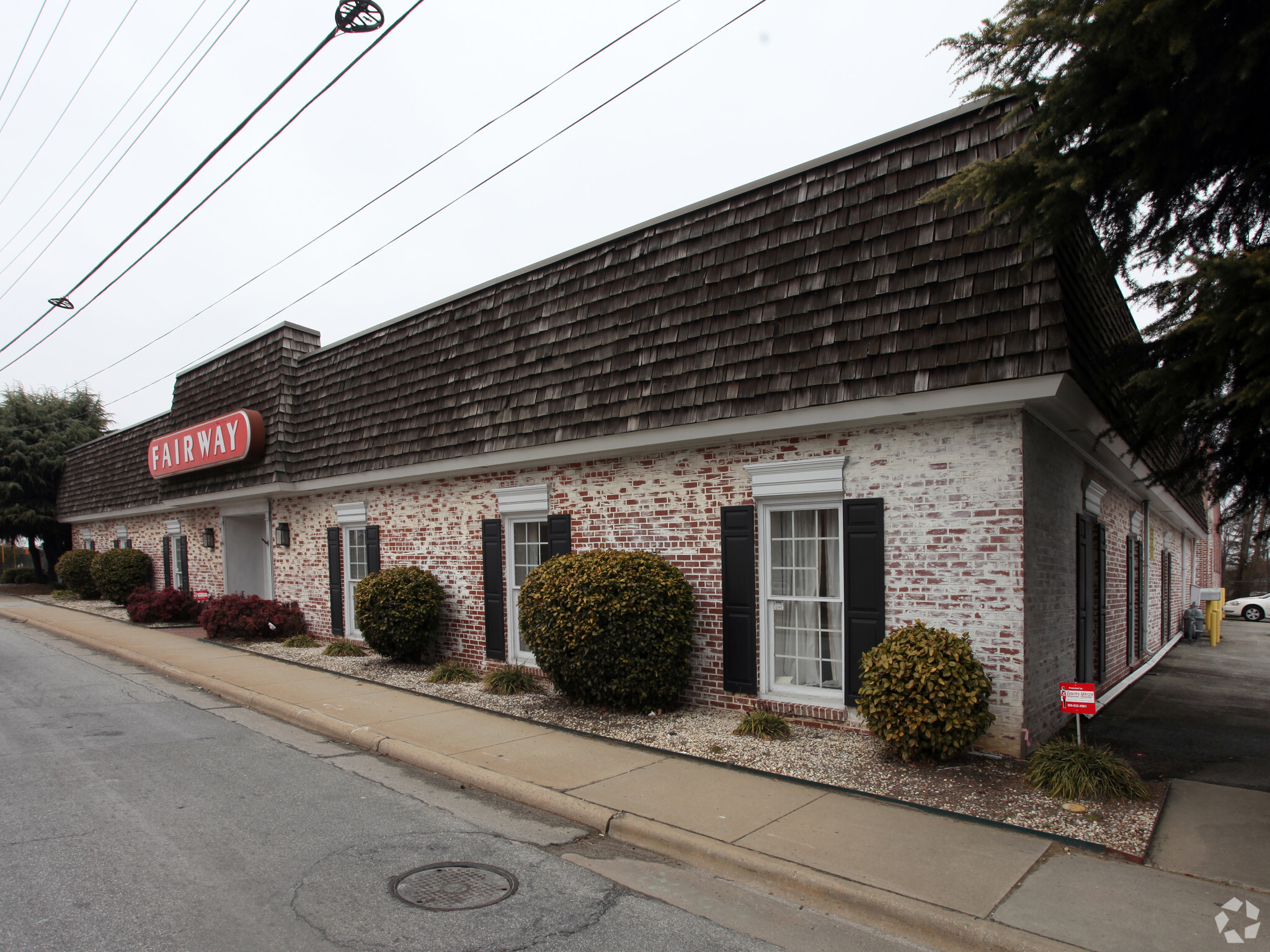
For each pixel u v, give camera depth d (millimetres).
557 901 4352
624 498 9195
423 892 4426
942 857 4684
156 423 21172
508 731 7766
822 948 3873
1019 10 4629
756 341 7746
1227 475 5215
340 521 14023
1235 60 4000
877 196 7242
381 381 12820
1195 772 6539
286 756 7312
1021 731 6398
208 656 13023
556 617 8266
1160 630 16391
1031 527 6637
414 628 11234
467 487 11398
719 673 8305
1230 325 3957
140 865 4750
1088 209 4988
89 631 16672
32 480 29125
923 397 6578
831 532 7789
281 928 3969
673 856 4996
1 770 6738
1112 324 7883
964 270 6547
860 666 6965
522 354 10336
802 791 5875
